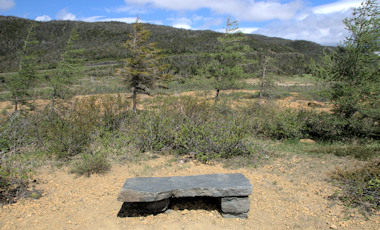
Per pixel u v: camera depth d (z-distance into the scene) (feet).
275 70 62.95
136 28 49.80
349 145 24.07
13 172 14.85
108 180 16.12
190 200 13.71
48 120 26.63
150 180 12.76
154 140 22.39
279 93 69.67
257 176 16.47
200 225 11.60
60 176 16.84
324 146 24.21
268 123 29.09
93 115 26.02
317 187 14.62
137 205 12.85
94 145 21.68
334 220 11.52
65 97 42.57
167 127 21.93
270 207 12.91
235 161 19.24
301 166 18.04
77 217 12.16
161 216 12.29
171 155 20.76
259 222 11.75
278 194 14.12
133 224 11.68
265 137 29.30
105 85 83.82
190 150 20.83
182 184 12.12
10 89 47.01
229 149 20.12
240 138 20.29
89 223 11.73
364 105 27.25
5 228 11.18
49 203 13.30
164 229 11.34
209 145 20.15
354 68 28.02
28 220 11.81
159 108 25.26
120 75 49.98
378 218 11.24
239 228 11.37
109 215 12.35
